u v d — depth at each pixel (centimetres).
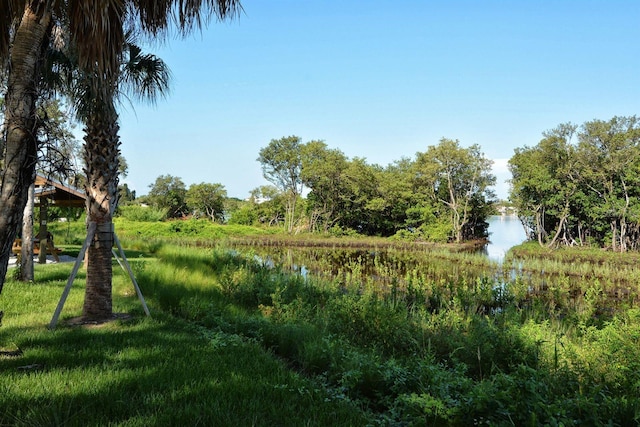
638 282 1995
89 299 749
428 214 5734
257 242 4694
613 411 387
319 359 590
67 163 452
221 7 478
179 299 939
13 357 497
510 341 705
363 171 6175
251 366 525
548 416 356
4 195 391
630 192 4322
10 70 412
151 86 886
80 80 684
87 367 473
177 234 5044
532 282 2138
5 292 905
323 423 372
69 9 406
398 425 381
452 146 5725
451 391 455
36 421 329
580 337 885
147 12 486
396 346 761
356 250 4244
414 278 1831
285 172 6619
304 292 1238
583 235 5134
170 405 378
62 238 2761
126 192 8862
